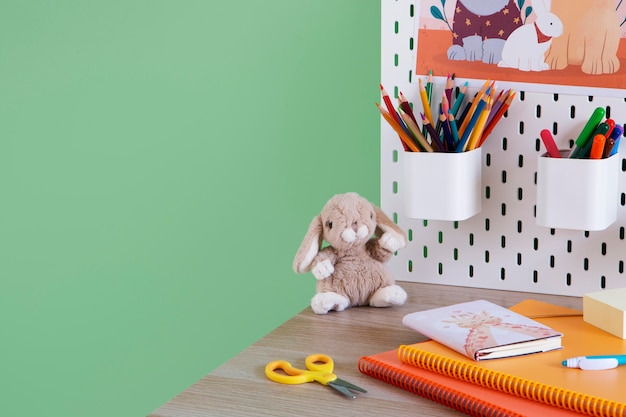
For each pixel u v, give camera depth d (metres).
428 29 1.11
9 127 1.61
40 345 1.66
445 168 1.03
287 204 1.43
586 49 1.03
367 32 1.31
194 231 1.51
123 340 1.61
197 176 1.49
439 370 0.83
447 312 0.95
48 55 1.55
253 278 1.48
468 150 1.05
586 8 1.02
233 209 1.47
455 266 1.16
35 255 1.65
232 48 1.41
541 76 1.06
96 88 1.53
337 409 0.79
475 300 1.08
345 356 0.92
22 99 1.59
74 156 1.58
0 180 1.64
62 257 1.63
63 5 1.52
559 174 0.98
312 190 1.40
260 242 1.47
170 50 1.46
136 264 1.57
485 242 1.13
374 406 0.80
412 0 1.11
